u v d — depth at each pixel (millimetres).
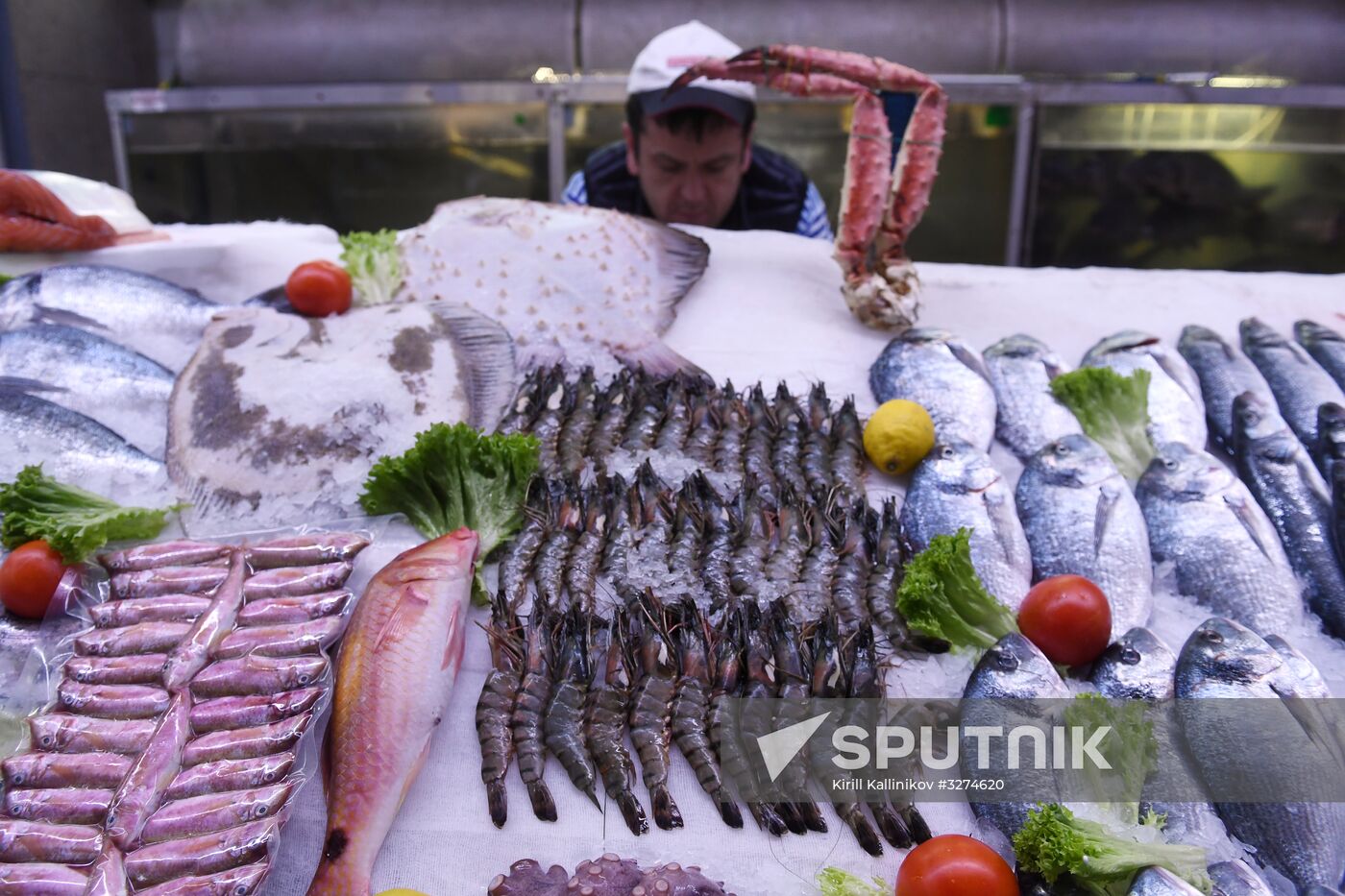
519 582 1803
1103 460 2043
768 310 2631
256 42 5250
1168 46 5176
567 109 4895
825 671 1600
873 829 1480
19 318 2307
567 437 2148
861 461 2170
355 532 1858
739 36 5172
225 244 2664
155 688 1546
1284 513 2014
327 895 1365
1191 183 4906
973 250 5109
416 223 5203
